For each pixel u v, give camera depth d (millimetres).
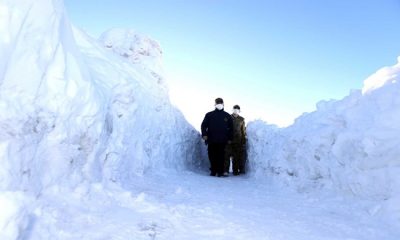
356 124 4492
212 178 7535
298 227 3168
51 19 3146
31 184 2773
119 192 3844
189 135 10031
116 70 5645
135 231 2752
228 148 9789
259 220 3367
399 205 3428
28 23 2920
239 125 9766
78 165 3559
